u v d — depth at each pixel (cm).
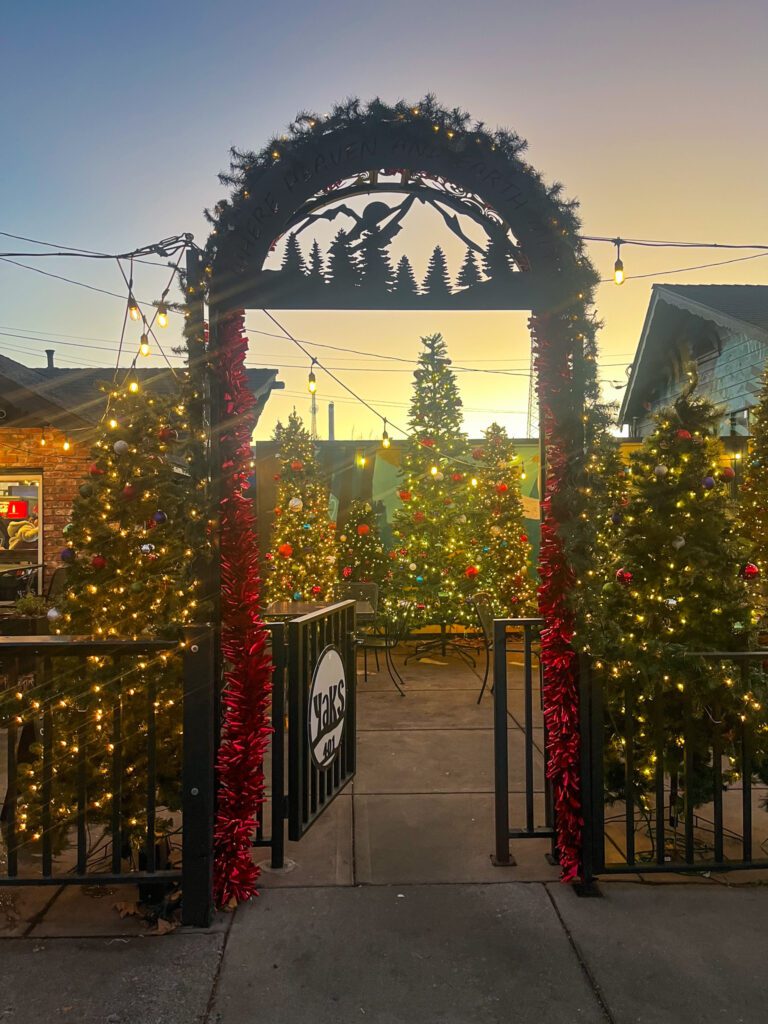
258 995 230
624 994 229
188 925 271
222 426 296
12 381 739
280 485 848
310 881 306
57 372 1098
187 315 295
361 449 950
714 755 307
